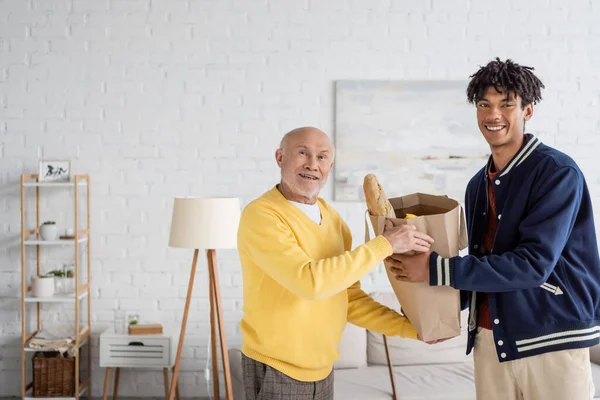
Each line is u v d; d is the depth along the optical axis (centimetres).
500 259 215
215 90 470
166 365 439
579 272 223
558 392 219
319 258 234
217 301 382
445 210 241
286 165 235
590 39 472
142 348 438
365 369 408
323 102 471
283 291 229
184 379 474
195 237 381
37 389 442
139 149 472
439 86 469
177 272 475
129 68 469
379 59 470
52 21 468
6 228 472
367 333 423
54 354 450
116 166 472
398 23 470
